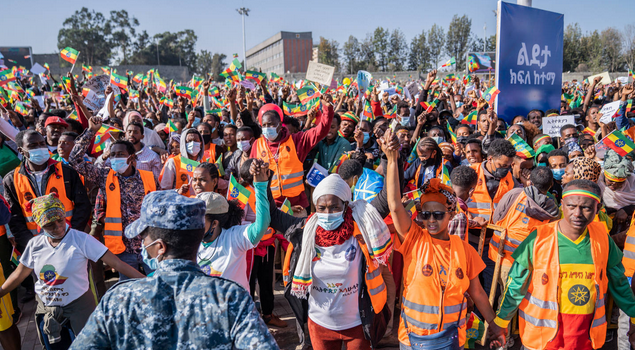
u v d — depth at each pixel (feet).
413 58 284.20
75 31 284.20
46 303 11.05
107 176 14.56
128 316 5.40
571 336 9.61
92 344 5.38
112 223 14.42
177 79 205.57
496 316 10.27
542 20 28.60
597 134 25.52
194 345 5.34
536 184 12.99
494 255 13.33
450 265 9.43
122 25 301.22
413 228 9.82
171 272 5.71
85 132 15.71
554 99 29.73
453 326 9.38
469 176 12.75
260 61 323.37
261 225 10.18
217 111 30.04
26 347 14.75
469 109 35.78
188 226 5.82
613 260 9.89
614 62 232.12
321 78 23.13
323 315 10.04
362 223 9.65
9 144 20.40
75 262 11.01
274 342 5.32
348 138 22.54
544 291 9.73
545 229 9.95
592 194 9.06
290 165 16.99
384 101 34.86
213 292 5.50
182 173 17.89
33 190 14.69
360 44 276.82
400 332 10.04
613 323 14.44
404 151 20.53
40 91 50.72
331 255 9.80
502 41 27.53
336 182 9.57
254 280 14.74
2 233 15.30
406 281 9.86
